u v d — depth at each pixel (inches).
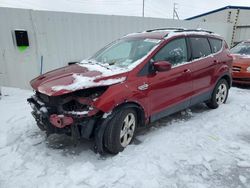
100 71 144.1
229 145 152.2
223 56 219.1
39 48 274.2
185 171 125.2
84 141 155.3
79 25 291.7
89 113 125.6
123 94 135.3
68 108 130.0
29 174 121.0
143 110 149.8
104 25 308.3
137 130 173.0
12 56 262.5
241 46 355.9
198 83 192.4
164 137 160.9
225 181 118.6
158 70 150.4
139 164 129.1
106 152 141.3
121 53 174.1
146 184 113.9
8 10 251.1
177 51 174.6
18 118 189.0
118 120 135.2
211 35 214.5
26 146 147.8
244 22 546.9
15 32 255.8
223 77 224.8
